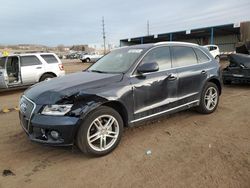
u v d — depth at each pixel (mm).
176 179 3596
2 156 4457
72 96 4062
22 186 3572
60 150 4629
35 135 4172
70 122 3936
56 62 12586
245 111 6699
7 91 12258
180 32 42625
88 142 4137
